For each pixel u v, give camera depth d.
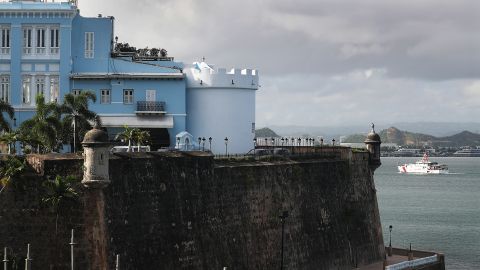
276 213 72.81
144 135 73.19
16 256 52.62
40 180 53.03
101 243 53.06
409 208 184.75
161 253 58.28
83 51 85.19
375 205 91.94
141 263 56.25
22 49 82.75
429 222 155.50
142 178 57.62
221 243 64.94
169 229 59.44
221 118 87.31
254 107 90.06
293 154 80.81
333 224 82.06
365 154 90.88
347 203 85.56
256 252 69.25
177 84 85.44
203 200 63.59
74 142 70.12
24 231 53.00
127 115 84.69
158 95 85.25
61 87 83.06
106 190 54.03
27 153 60.59
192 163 63.00
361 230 87.56
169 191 60.00
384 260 87.31
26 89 82.88
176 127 85.50
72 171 53.84
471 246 124.25
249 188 69.56
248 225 68.94
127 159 56.66
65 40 83.00
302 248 75.81
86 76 83.62
